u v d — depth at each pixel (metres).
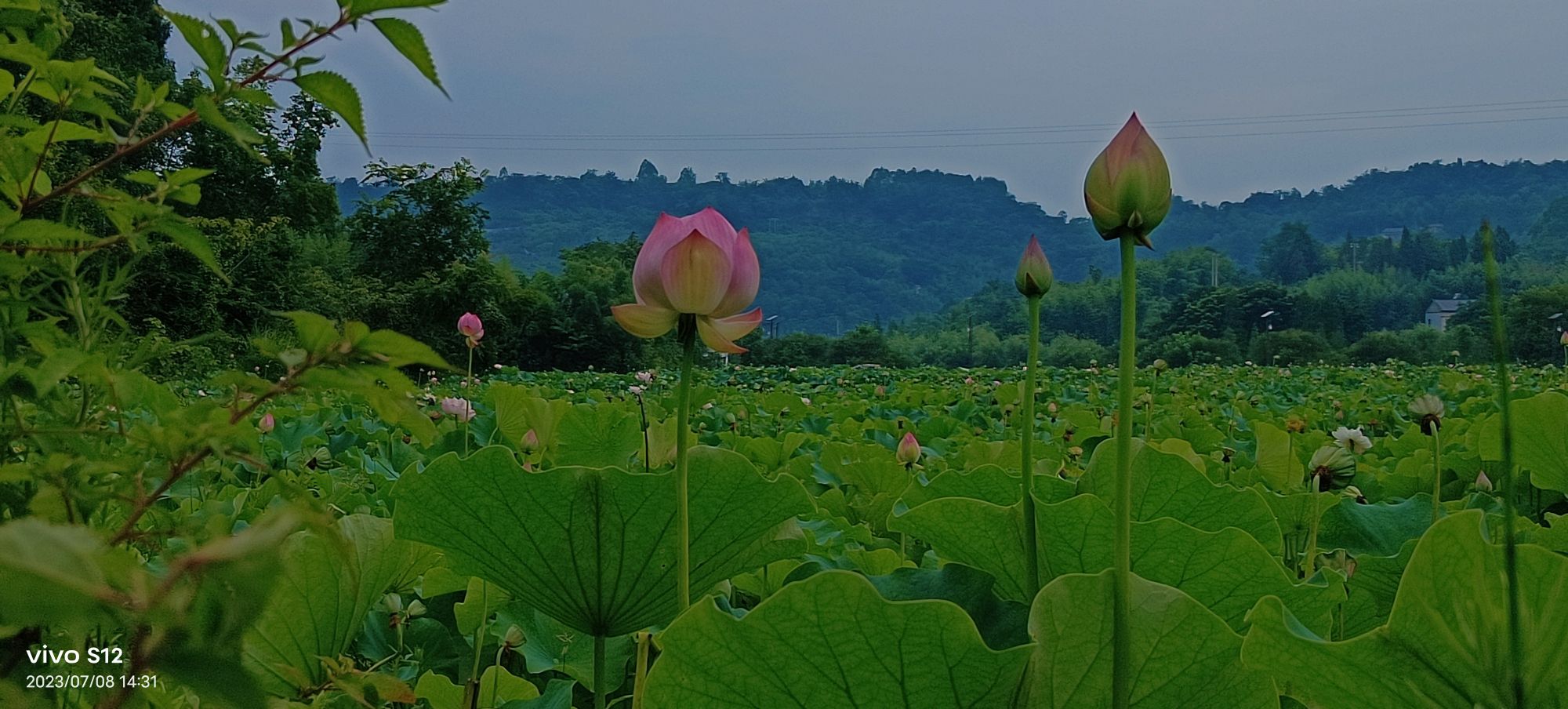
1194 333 64.50
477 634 2.10
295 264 26.02
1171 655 1.12
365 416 6.75
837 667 1.08
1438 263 114.12
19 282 0.80
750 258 1.44
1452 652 0.87
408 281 33.50
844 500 3.92
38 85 0.80
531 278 42.53
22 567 0.41
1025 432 1.66
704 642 1.08
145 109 0.79
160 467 0.74
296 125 15.87
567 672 2.19
